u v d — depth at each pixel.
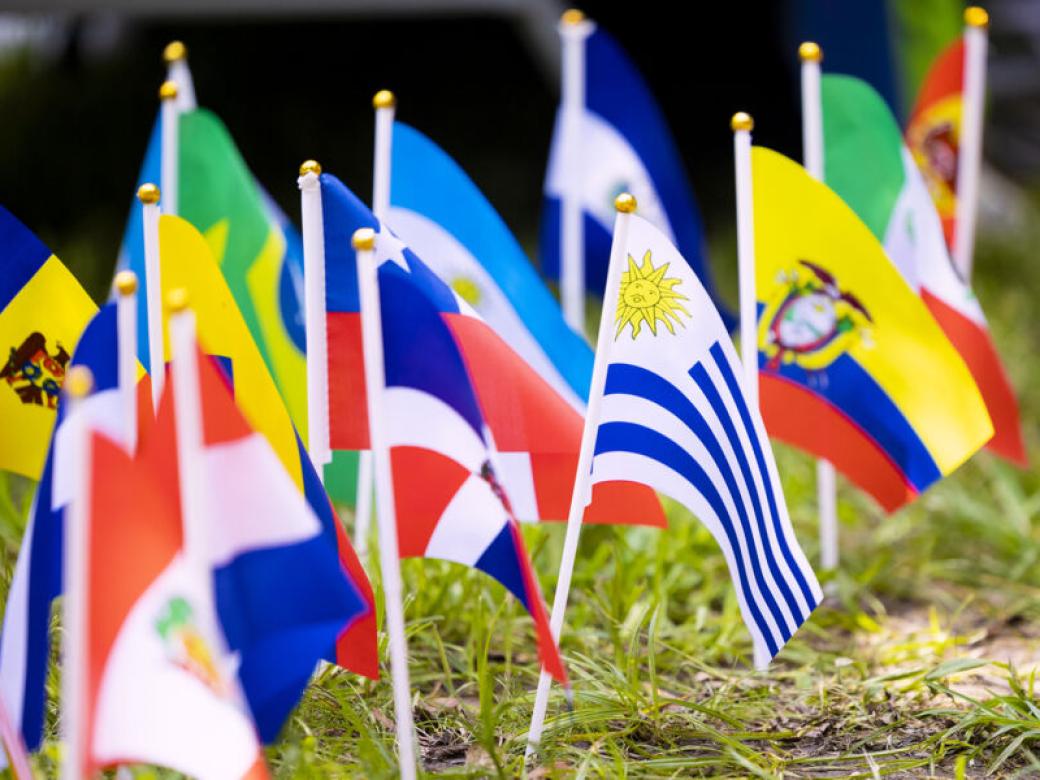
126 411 3.66
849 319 5.44
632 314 4.45
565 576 4.46
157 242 4.29
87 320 4.52
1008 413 5.92
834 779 4.51
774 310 5.49
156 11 11.23
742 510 4.59
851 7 12.83
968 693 5.39
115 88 14.94
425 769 4.58
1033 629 6.25
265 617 3.67
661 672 5.59
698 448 4.59
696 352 4.48
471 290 5.62
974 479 8.17
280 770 4.36
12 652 3.75
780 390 5.60
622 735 4.80
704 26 18.23
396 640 4.00
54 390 4.59
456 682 5.43
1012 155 16.23
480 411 4.14
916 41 12.48
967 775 4.66
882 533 7.27
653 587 5.98
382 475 3.91
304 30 16.33
